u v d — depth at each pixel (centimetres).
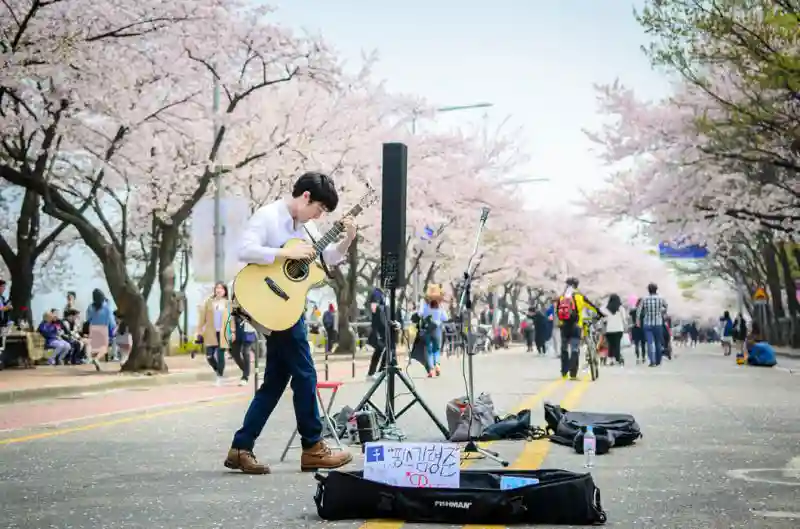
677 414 1206
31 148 2339
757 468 756
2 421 1168
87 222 2092
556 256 6706
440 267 5447
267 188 3172
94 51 1998
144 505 603
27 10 1927
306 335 741
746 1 2431
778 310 5219
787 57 2302
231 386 1864
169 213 2611
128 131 2295
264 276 723
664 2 2520
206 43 2244
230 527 537
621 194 3669
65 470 761
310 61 2419
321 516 557
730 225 3581
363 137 3350
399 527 533
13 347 2527
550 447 871
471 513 538
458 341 3525
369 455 573
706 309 12975
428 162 3947
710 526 537
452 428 912
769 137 2666
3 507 598
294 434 805
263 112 2933
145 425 1118
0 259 4353
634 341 3075
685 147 3203
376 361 1978
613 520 553
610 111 3331
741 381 1922
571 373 2002
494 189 4509
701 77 2764
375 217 3553
